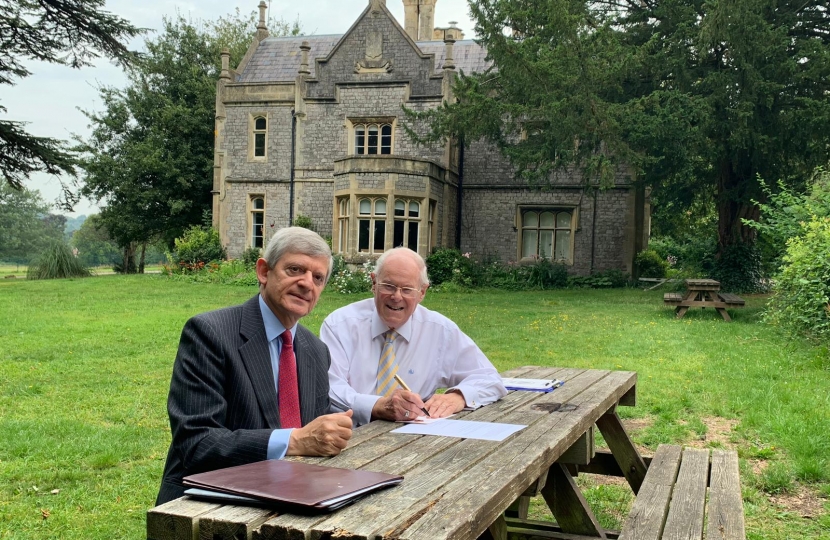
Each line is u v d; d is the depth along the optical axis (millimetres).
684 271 21375
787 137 16984
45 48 18312
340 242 21906
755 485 4129
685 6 17297
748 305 15289
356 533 1426
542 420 2711
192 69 30453
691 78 17297
